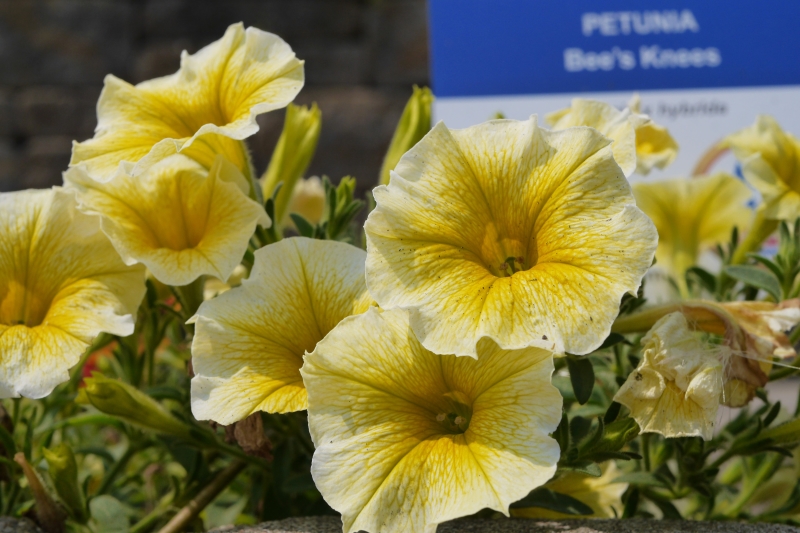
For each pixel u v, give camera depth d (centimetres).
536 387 33
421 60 122
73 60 123
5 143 123
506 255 36
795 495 46
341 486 33
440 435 35
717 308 39
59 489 40
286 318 37
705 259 54
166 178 40
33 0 122
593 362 44
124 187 39
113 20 123
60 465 40
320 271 38
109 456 47
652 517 44
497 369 34
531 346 34
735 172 56
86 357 47
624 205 34
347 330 35
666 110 57
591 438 37
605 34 58
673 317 36
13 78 123
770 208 44
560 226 34
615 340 38
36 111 123
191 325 41
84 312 38
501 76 58
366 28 122
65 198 39
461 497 32
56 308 38
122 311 38
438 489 33
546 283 33
